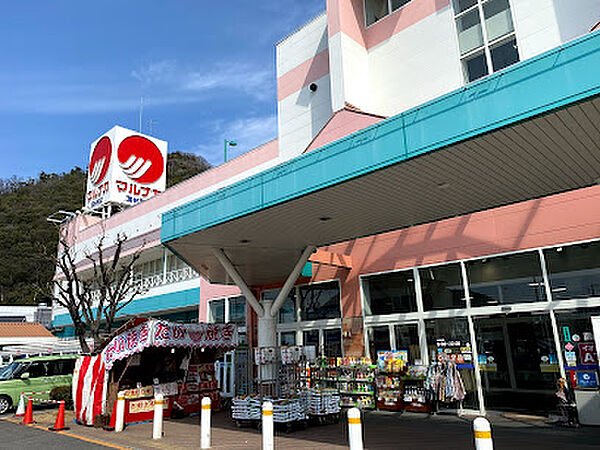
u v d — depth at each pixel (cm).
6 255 4722
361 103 1516
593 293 952
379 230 1054
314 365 1328
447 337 1157
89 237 3106
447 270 1195
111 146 3066
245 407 1012
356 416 507
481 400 1070
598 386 902
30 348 2014
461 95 617
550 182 798
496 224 1118
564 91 525
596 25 1031
